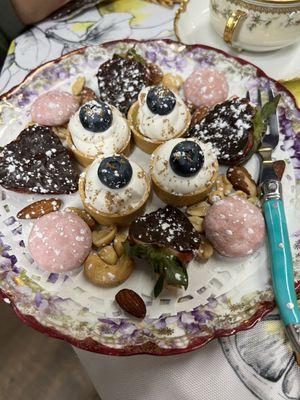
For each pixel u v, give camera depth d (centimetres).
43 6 24
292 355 16
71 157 21
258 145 20
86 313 17
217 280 18
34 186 19
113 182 18
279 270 17
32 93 22
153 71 23
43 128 20
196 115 21
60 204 20
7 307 32
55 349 31
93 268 17
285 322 16
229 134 20
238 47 24
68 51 24
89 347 16
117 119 20
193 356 16
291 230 18
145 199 19
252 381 16
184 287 17
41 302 17
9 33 26
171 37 25
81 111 20
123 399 17
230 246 17
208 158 19
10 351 31
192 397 16
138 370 16
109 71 22
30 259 18
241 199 18
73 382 29
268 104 20
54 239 17
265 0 20
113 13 25
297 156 20
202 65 23
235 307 17
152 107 20
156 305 17
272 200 18
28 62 24
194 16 25
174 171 18
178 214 18
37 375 30
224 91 22
